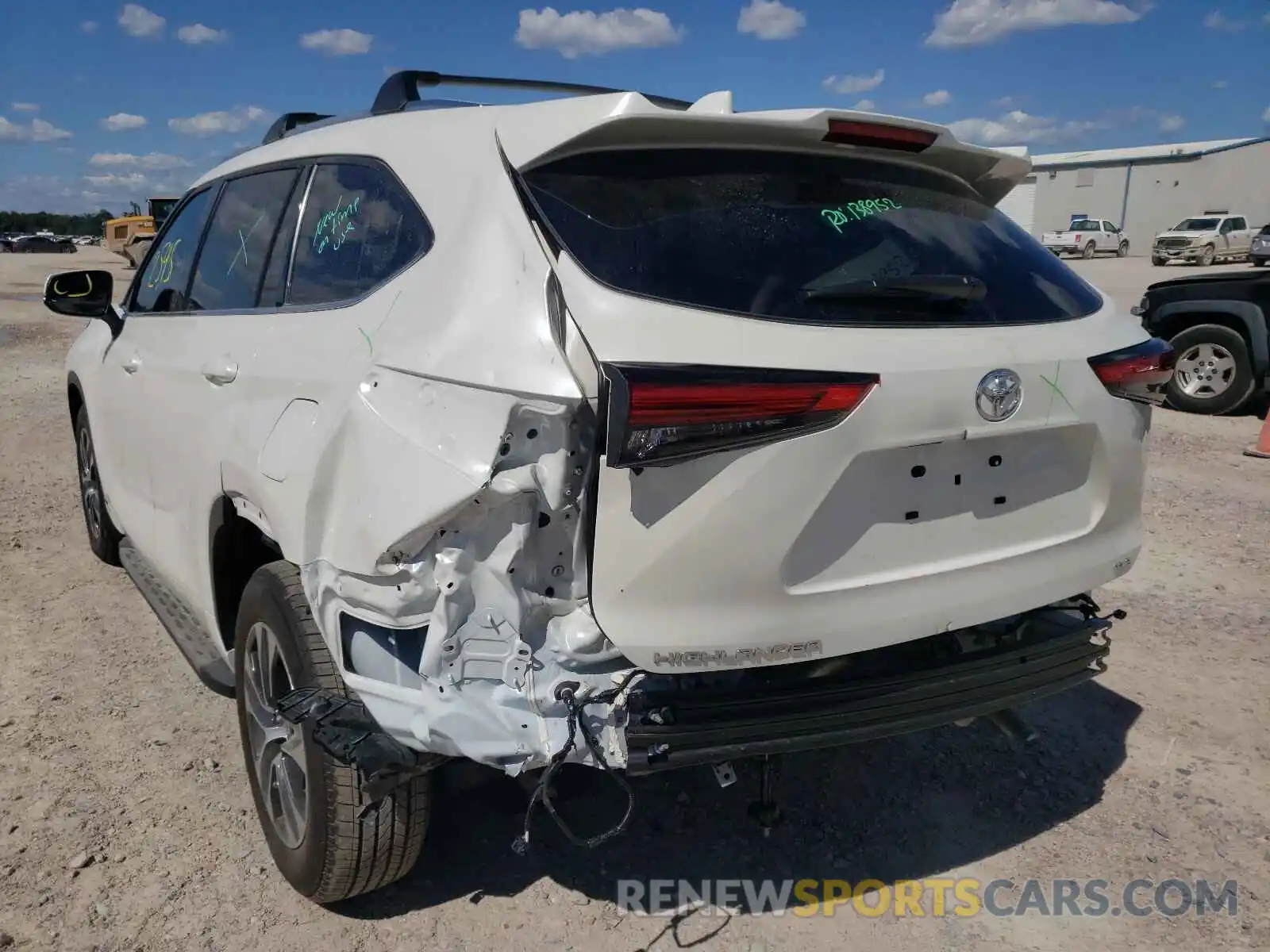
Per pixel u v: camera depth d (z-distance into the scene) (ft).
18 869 9.30
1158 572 17.56
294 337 8.99
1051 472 8.63
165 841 9.79
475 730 6.94
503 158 7.75
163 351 11.88
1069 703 12.95
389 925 8.73
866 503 7.52
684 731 7.16
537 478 6.74
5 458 25.07
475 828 10.07
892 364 7.36
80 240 293.23
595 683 7.09
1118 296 71.56
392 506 6.97
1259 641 14.69
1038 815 10.59
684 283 7.16
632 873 9.52
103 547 16.88
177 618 12.39
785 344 7.07
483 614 6.93
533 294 6.98
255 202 11.12
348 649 7.52
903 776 11.31
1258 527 20.04
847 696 7.70
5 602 15.58
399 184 8.64
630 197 7.47
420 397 7.14
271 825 9.09
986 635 8.81
